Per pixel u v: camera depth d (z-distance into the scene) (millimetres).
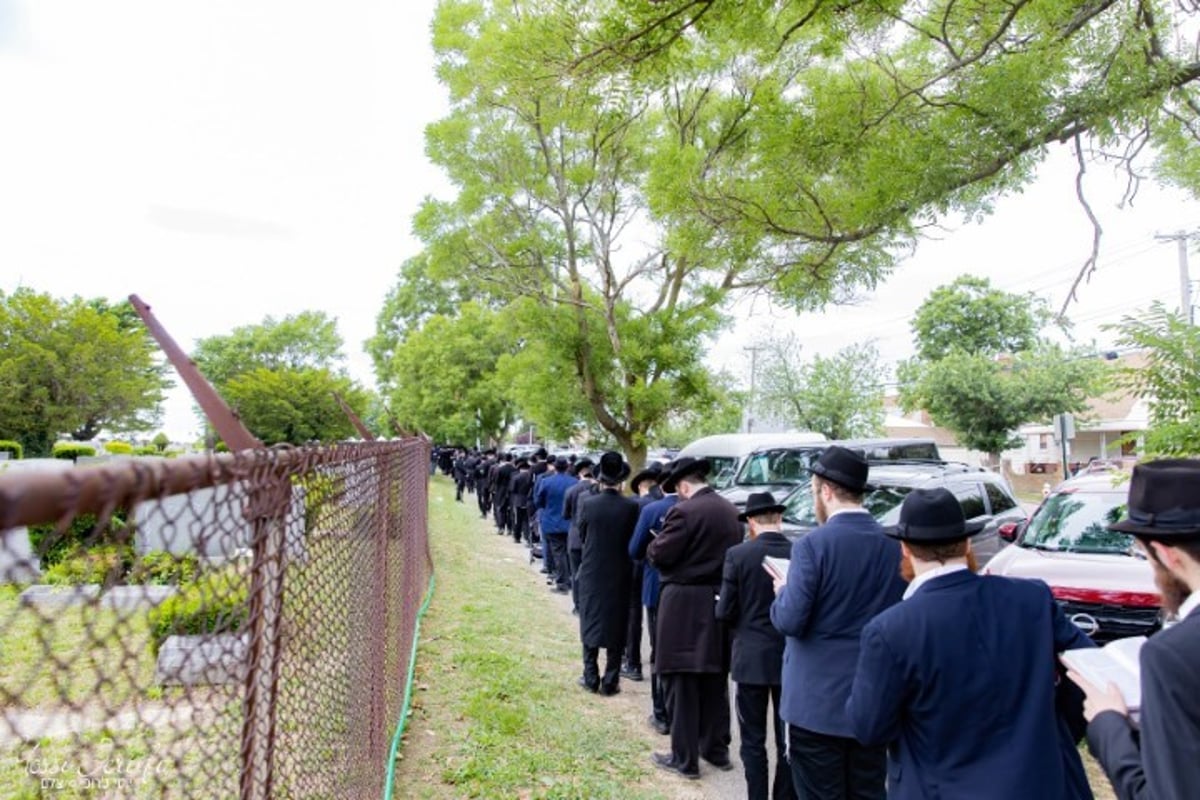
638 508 6695
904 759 2402
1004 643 2312
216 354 42500
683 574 4941
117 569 1115
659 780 4824
